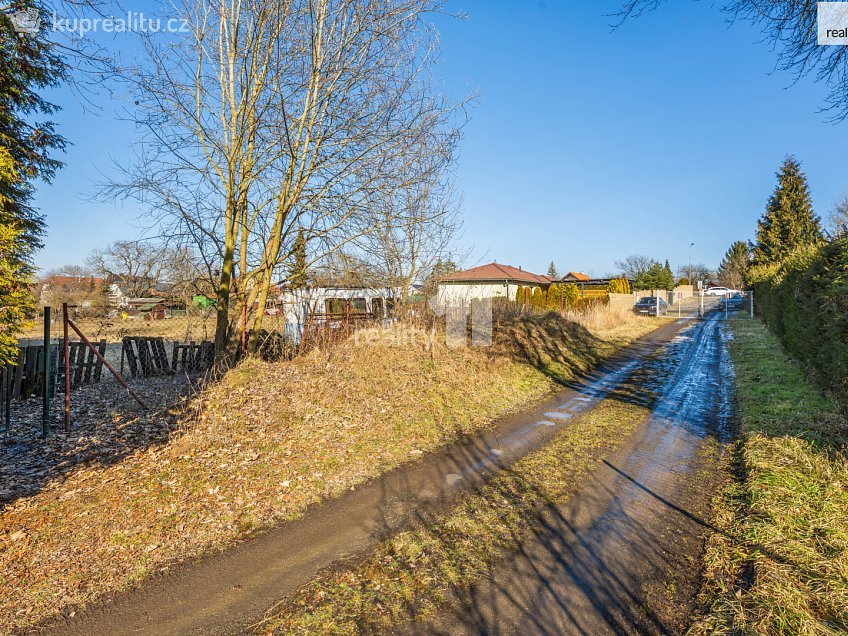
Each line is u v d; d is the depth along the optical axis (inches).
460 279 1273.4
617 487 189.9
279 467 211.8
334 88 345.7
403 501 181.9
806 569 122.4
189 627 112.1
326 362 364.5
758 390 337.1
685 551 140.4
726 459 216.8
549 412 324.5
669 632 105.8
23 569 134.9
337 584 128.0
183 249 343.3
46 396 241.6
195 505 176.1
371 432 261.6
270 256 370.0
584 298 1221.7
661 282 2417.6
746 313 1248.8
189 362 438.3
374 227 386.0
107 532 155.8
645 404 341.1
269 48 318.7
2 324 158.9
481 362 434.0
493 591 122.6
